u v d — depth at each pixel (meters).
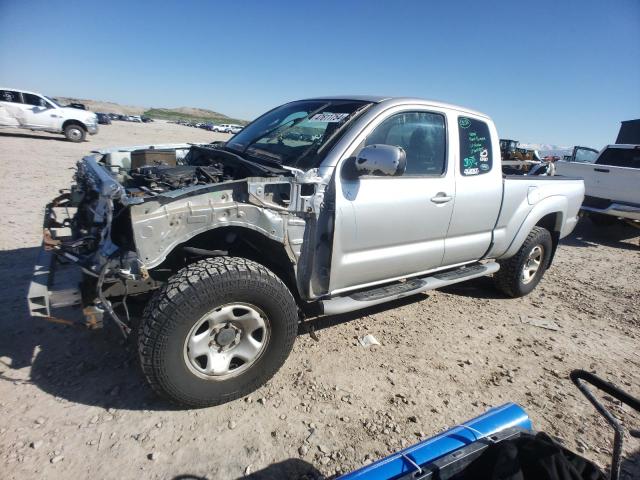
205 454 2.39
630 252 8.20
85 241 2.70
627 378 3.57
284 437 2.56
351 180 3.09
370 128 3.22
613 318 4.79
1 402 2.62
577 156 14.30
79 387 2.82
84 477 2.18
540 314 4.72
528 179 4.56
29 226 5.98
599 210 8.56
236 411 2.74
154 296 2.52
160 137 28.64
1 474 2.14
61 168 11.16
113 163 4.01
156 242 2.44
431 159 3.63
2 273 4.36
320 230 3.02
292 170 2.89
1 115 17.38
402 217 3.38
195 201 2.54
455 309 4.62
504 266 4.85
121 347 3.27
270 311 2.75
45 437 2.40
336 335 3.78
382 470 1.72
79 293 2.59
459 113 3.88
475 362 3.59
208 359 2.65
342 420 2.75
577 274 6.42
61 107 18.42
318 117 3.55
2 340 3.25
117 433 2.47
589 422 2.96
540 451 1.69
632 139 16.22
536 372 3.53
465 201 3.84
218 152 3.47
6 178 9.22
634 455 2.69
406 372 3.33
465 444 1.89
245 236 3.05
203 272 2.53
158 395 2.62
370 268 3.34
